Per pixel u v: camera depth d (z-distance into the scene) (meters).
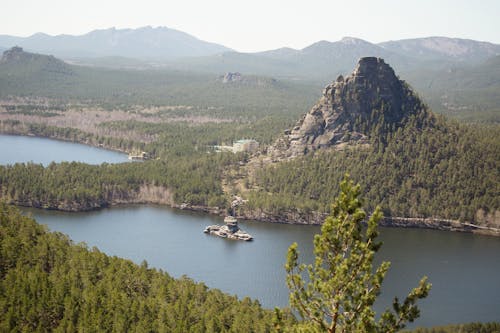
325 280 58.53
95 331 140.75
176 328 141.12
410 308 57.72
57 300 150.25
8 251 172.12
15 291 151.25
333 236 58.66
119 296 153.38
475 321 198.38
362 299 56.97
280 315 63.72
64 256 179.62
